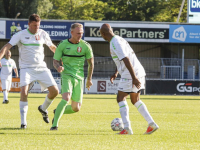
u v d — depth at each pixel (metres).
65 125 23.80
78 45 21.27
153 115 32.53
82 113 33.50
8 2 151.00
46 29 94.62
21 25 93.00
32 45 21.75
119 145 15.80
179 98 67.56
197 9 96.88
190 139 18.02
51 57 111.31
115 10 161.12
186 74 97.12
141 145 15.91
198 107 44.09
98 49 115.31
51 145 15.58
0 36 92.56
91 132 20.33
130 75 19.00
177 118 29.94
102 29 19.16
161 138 18.14
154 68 101.44
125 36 96.12
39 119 27.44
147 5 160.50
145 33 96.31
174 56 114.38
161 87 82.00
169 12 162.62
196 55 115.31
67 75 21.34
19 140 16.83
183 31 96.62
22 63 21.98
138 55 115.00
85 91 82.88
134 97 19.75
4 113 31.95
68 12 155.88
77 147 15.16
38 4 153.00
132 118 29.41
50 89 22.28
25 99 21.77
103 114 32.69
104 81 83.06
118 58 19.06
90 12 154.00
